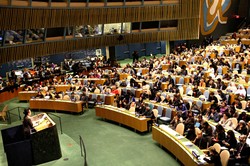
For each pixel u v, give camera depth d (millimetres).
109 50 26250
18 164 9586
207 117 11953
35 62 27625
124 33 25047
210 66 18844
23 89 20312
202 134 10023
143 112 13250
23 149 9578
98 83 20500
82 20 22047
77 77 21578
